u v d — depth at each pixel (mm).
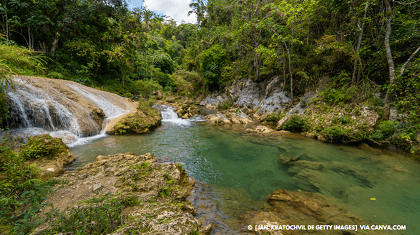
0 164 3887
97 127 10273
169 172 4797
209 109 25047
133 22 29000
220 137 10570
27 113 7965
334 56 13250
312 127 11062
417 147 7762
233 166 6645
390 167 6402
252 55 22047
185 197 4309
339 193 4781
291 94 16812
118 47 23312
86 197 3588
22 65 3652
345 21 13398
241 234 3158
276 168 6496
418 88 7211
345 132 9195
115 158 5977
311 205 4086
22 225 2211
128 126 10672
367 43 11875
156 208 3301
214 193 4734
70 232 2312
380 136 8383
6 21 14219
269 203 4285
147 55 37406
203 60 28750
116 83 24453
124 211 3225
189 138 10203
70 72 18922
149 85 30125
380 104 9641
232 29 27016
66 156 5977
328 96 11750
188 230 2730
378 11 11000
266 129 12055
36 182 3482
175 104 24219
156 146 8508
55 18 18562
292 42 15977
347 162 6926
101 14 24312
